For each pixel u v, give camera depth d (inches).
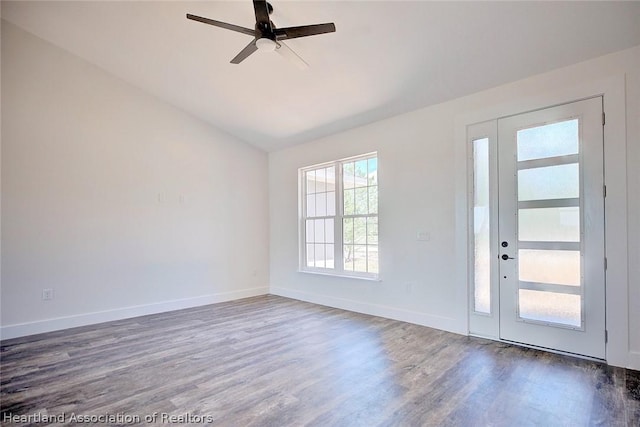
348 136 185.5
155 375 103.3
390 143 164.6
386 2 101.9
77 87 159.3
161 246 184.2
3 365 111.3
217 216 208.2
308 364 110.3
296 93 160.4
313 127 189.0
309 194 214.1
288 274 221.6
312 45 124.8
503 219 128.3
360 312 176.6
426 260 149.5
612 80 105.2
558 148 116.1
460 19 102.6
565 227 114.7
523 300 123.7
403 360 112.2
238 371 105.7
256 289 226.7
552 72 117.0
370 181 178.4
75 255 156.7
